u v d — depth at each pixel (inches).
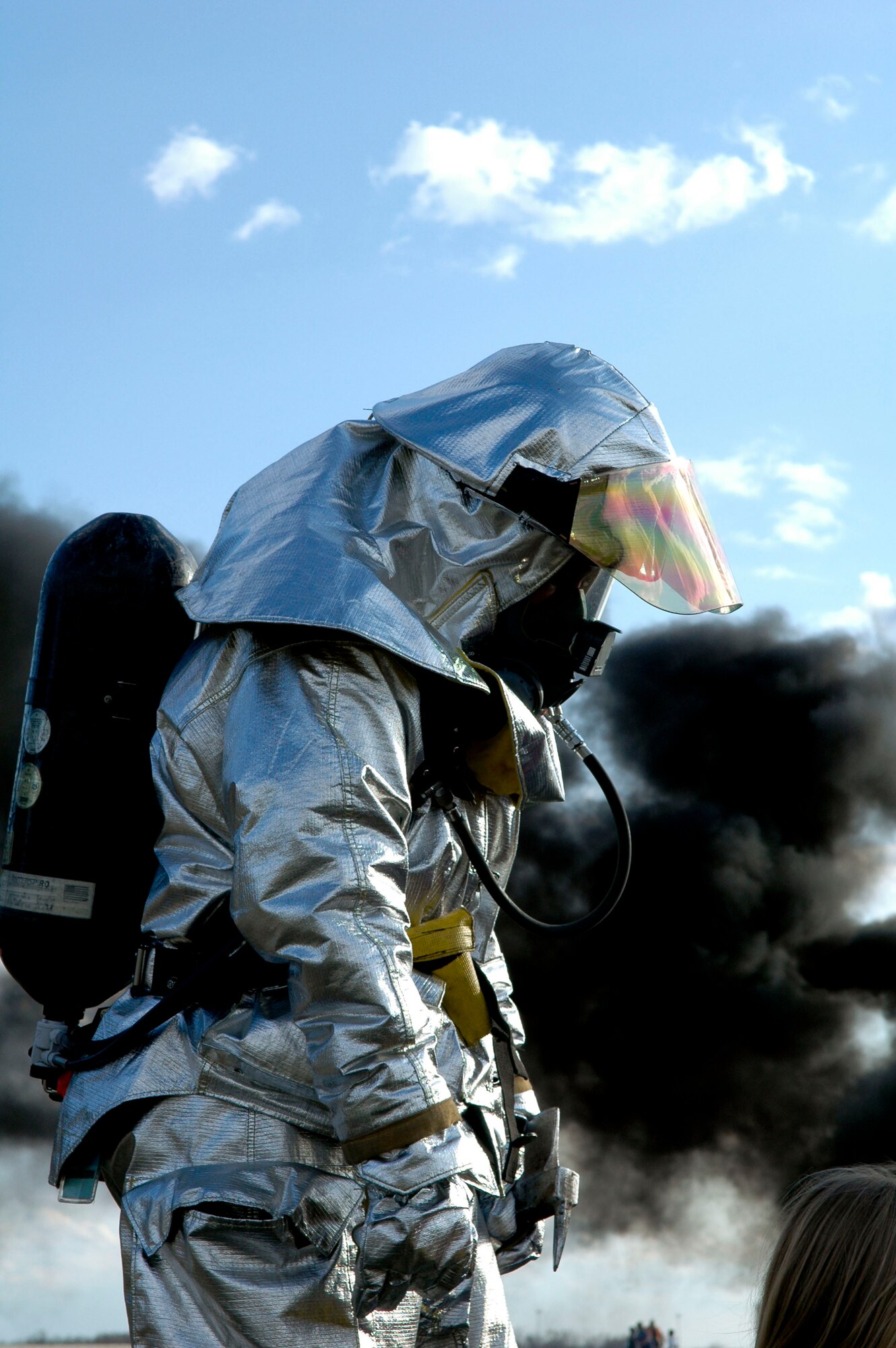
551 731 102.8
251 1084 86.7
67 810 94.3
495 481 92.8
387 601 87.9
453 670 87.6
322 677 86.0
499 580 95.8
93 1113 87.9
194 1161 85.8
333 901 80.3
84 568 97.3
